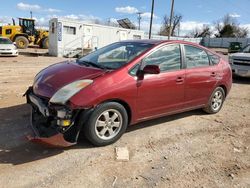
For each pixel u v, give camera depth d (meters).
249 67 11.01
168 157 4.15
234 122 5.93
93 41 24.91
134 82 4.38
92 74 4.19
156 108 4.84
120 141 4.55
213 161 4.13
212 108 6.23
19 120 5.16
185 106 5.43
